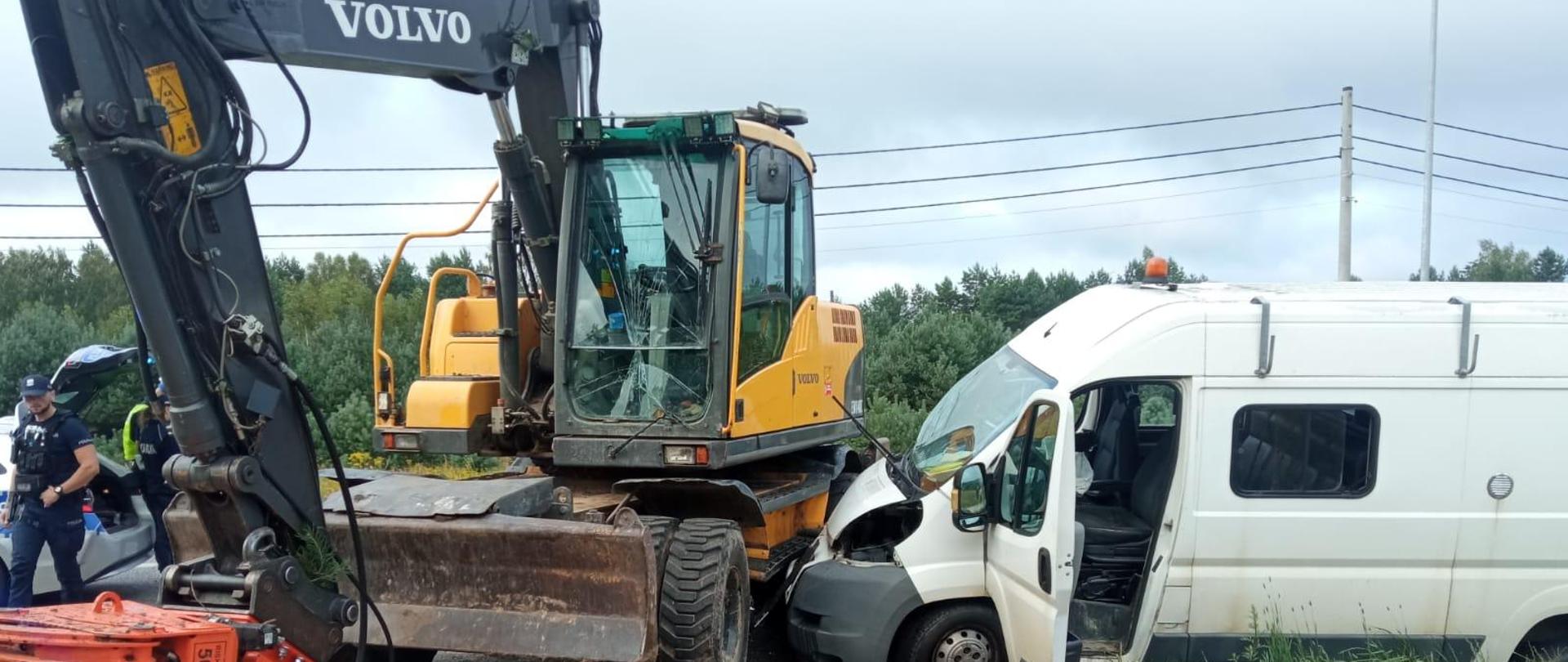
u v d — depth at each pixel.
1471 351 4.70
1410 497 4.69
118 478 7.69
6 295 43.56
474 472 11.41
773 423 5.95
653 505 5.50
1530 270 39.31
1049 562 4.30
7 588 6.68
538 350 6.27
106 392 16.23
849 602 5.14
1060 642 4.22
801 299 6.57
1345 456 4.76
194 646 3.26
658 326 5.50
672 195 5.51
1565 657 4.78
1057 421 4.48
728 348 5.37
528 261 6.27
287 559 3.70
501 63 4.99
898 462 6.20
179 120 3.47
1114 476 6.27
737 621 5.11
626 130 5.44
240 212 3.69
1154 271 5.68
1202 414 4.75
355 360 16.78
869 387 19.02
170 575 3.81
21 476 6.39
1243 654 4.78
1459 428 4.69
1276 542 4.73
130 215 3.31
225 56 3.77
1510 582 4.69
